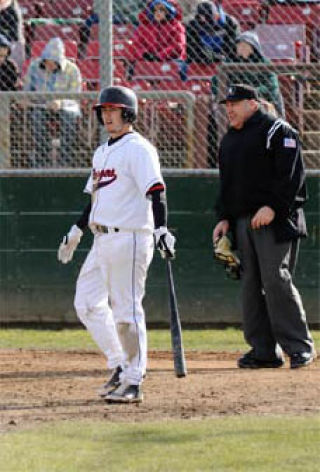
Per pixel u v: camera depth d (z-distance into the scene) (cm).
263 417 2220
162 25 4131
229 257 3062
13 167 4022
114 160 2398
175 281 4050
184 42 4134
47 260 4050
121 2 4228
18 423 2181
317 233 4009
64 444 1955
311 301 4034
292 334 3058
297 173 2992
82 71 4284
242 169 3006
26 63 4222
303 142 3994
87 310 2556
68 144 4012
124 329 2416
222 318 4072
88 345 3616
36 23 4353
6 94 3947
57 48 4100
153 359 3278
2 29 4203
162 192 2372
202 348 3562
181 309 4059
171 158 3991
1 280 4066
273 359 3084
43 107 3975
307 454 1866
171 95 3931
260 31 4319
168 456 1853
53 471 1753
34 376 2881
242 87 3000
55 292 4062
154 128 3959
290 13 4331
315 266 4025
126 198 2395
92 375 2905
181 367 2570
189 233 4031
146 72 4141
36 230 4041
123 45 4166
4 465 1797
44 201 4038
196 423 2152
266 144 2980
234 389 2614
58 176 4012
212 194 4012
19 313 4075
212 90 3947
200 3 4088
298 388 2623
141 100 3944
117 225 2389
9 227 4044
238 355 3416
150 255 2439
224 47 4091
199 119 3962
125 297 2417
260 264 3023
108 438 2008
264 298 3092
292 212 3042
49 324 4075
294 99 3972
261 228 3006
